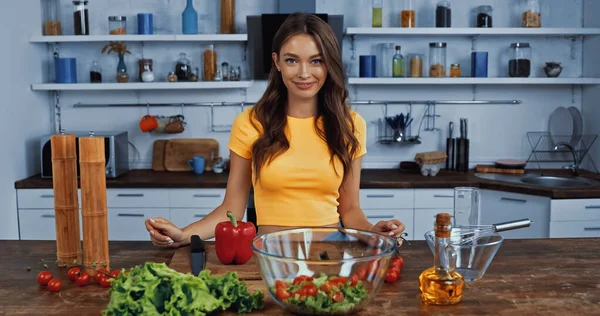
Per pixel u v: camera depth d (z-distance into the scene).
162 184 4.08
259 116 2.25
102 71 4.62
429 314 1.49
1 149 3.90
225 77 4.43
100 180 1.83
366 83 4.35
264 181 2.25
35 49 4.42
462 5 4.59
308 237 1.60
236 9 4.55
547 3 4.62
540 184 4.24
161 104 4.65
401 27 4.40
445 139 4.69
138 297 1.40
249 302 1.49
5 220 3.94
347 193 2.37
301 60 2.08
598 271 1.83
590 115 4.54
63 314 1.53
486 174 4.37
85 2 4.38
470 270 1.71
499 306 1.54
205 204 4.10
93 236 1.83
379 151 4.70
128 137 4.67
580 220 3.76
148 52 4.60
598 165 4.42
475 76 4.41
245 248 1.85
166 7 4.57
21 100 4.19
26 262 1.97
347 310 1.40
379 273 1.43
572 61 4.66
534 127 4.70
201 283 1.44
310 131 2.26
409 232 4.12
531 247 2.11
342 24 4.26
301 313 1.41
